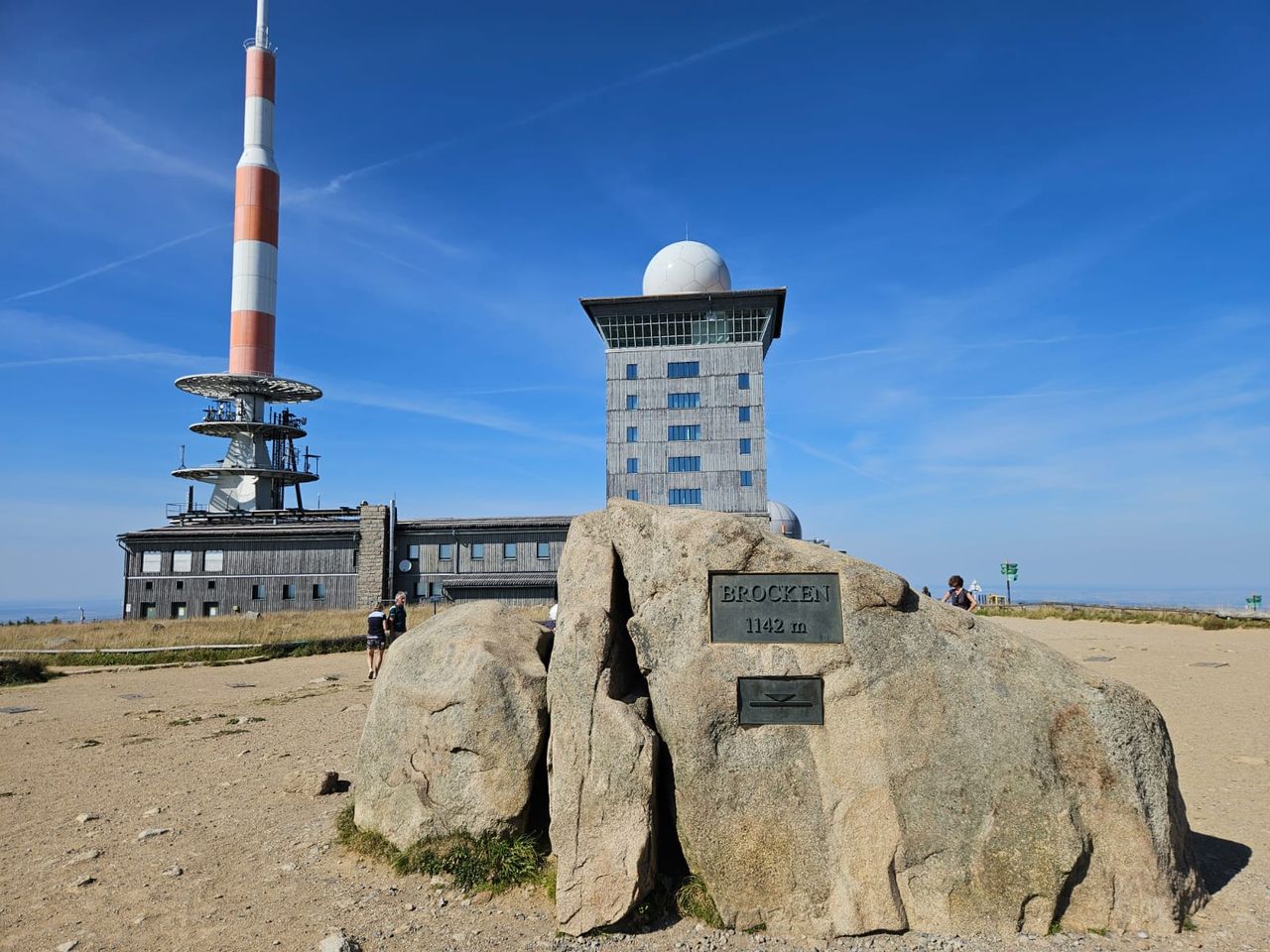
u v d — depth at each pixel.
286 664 22.66
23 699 16.69
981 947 5.33
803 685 6.00
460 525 48.03
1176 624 28.92
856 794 5.76
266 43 61.09
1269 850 6.91
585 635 6.14
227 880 6.55
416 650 7.18
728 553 6.28
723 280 62.91
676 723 5.99
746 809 5.79
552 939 5.53
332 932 5.59
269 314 60.47
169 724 13.47
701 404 60.94
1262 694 14.12
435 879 6.31
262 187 60.03
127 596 48.44
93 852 7.15
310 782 9.00
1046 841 5.56
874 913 5.53
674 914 5.80
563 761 5.93
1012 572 43.16
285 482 61.81
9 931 5.67
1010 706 5.83
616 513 6.73
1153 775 5.68
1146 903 5.51
